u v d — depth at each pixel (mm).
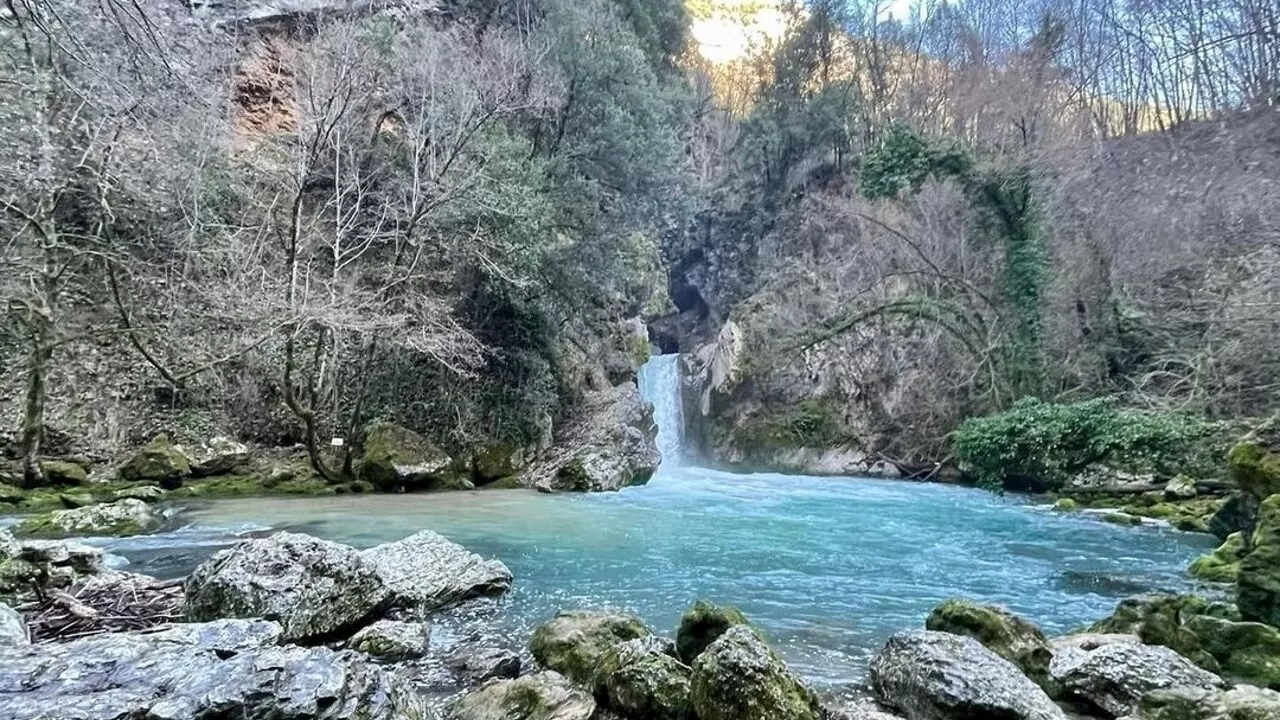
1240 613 6777
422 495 16156
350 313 15203
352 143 18828
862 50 37656
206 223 16969
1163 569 9930
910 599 8250
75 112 14312
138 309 17422
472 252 18203
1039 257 20984
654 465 20422
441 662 5977
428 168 17656
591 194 21172
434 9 23938
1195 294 17688
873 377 24828
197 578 6578
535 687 5039
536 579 8859
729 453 27109
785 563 9984
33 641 5441
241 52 22094
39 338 14641
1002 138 23953
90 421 16359
